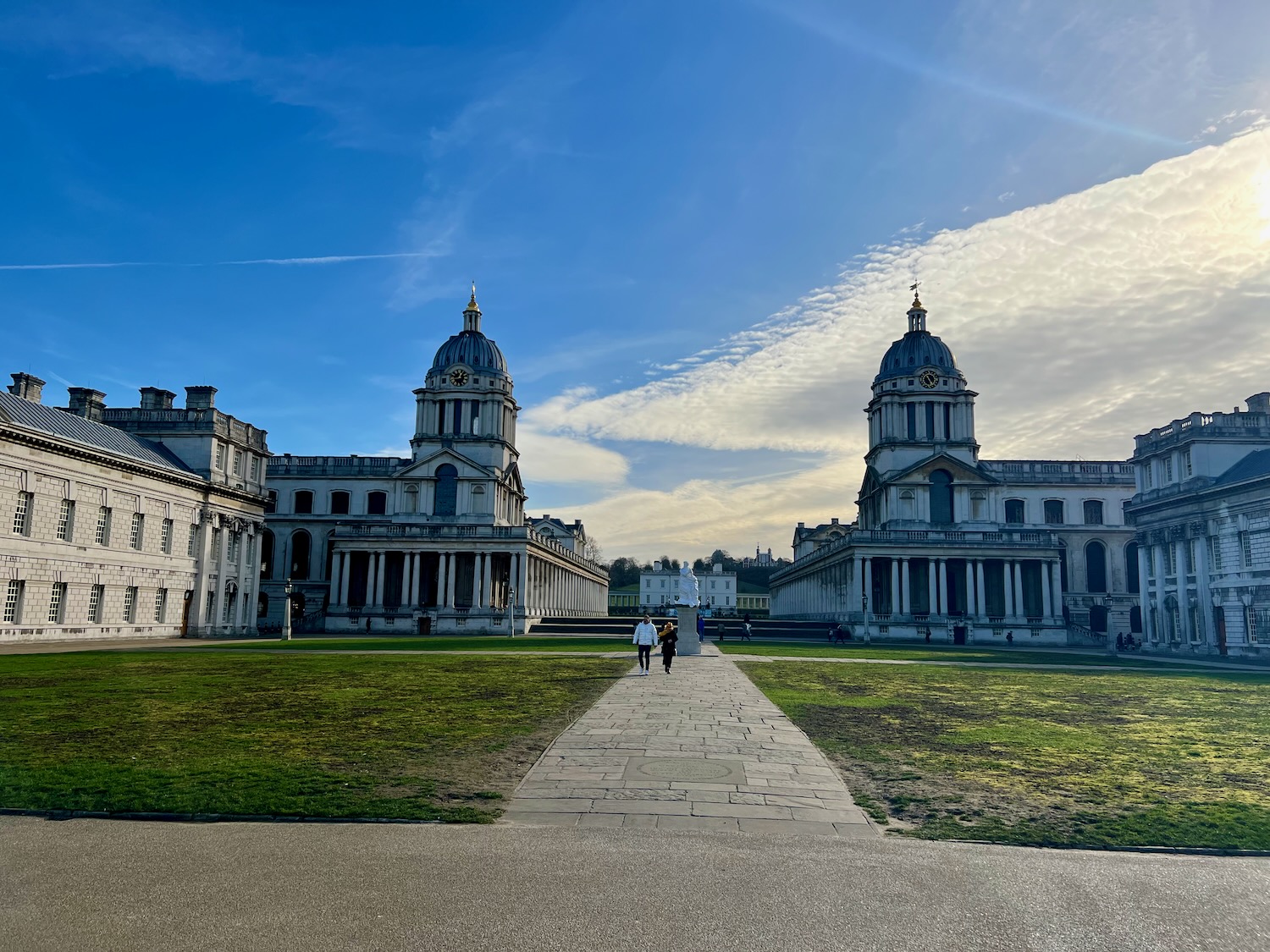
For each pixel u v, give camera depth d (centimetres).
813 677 3644
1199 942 908
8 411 5747
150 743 1844
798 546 16500
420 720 2222
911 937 905
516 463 11588
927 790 1538
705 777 1605
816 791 1518
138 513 6806
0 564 5481
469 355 11175
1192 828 1318
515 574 9738
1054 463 11331
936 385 10569
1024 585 10081
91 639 6256
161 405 8044
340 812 1328
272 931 891
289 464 11412
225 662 4109
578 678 3394
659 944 871
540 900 983
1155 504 7600
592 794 1475
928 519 10181
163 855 1134
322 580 11025
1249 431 7112
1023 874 1109
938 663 4947
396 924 910
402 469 10512
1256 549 6356
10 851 1145
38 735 1914
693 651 4962
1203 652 6900
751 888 1038
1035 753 1891
